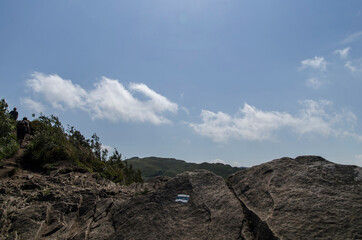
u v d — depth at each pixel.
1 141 13.32
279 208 4.61
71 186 9.05
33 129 18.31
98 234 5.52
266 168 6.13
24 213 6.38
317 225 3.99
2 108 14.60
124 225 5.60
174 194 6.20
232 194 5.76
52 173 11.94
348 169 5.23
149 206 5.98
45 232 5.85
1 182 9.20
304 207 4.45
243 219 4.86
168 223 5.29
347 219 3.96
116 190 8.07
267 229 4.20
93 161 16.17
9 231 5.80
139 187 8.84
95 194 7.42
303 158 6.18
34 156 13.33
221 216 5.10
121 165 18.97
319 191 4.77
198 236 4.77
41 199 7.26
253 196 5.33
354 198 4.37
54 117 17.80
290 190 5.05
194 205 5.66
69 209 6.70
